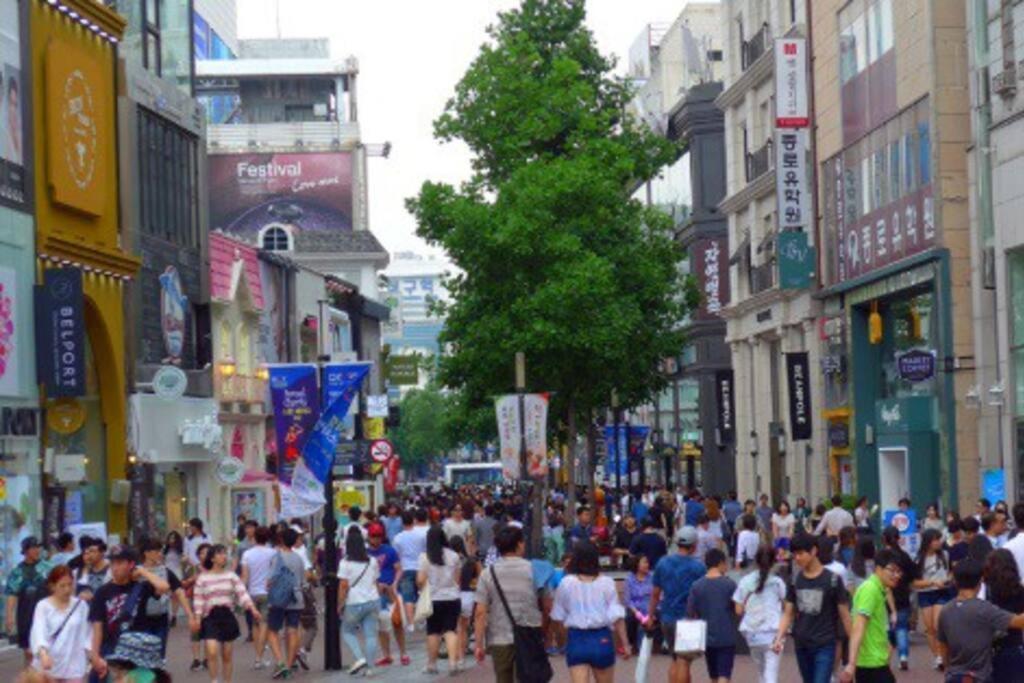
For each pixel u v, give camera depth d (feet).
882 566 62.90
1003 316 151.64
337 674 103.14
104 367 161.99
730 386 284.00
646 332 207.00
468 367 197.06
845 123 193.47
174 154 185.98
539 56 204.23
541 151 203.31
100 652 71.97
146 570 77.00
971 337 166.81
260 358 227.81
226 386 207.62
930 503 173.68
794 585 66.03
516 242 189.37
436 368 215.92
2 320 136.56
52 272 143.54
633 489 261.85
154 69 192.34
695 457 306.55
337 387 109.60
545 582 72.08
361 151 389.80
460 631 105.91
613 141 203.82
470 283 196.95
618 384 205.05
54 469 144.15
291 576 102.12
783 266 205.46
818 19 202.08
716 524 150.30
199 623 90.02
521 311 190.90
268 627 102.47
